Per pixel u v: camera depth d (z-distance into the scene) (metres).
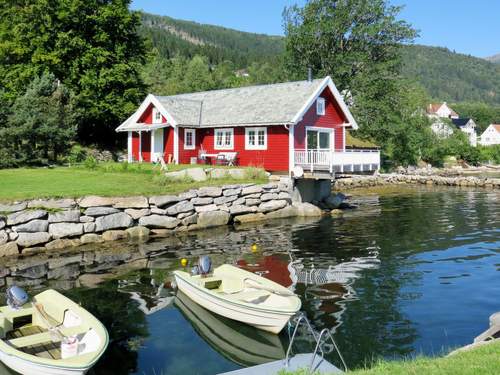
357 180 47.62
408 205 32.53
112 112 43.62
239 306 10.32
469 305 11.52
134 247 18.22
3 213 17.38
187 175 25.03
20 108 33.28
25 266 15.40
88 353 7.71
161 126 32.06
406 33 52.44
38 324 9.70
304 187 28.83
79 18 42.78
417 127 74.56
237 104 33.75
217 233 21.27
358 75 52.94
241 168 27.86
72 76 42.12
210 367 8.58
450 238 20.20
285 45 57.41
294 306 9.80
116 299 12.16
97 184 22.97
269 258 16.53
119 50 44.41
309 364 7.48
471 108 197.50
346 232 21.62
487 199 36.47
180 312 11.29
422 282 13.53
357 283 13.46
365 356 8.80
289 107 29.98
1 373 8.13
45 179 24.48
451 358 6.95
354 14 52.88
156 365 8.65
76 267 15.25
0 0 44.19
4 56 42.62
